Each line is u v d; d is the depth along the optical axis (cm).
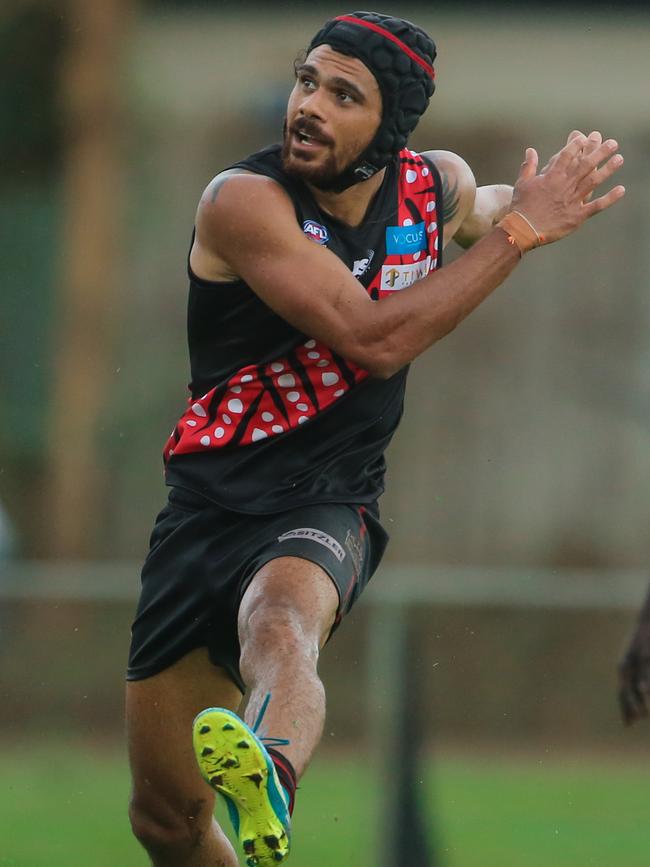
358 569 1430
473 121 5009
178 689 1503
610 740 2673
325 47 1376
